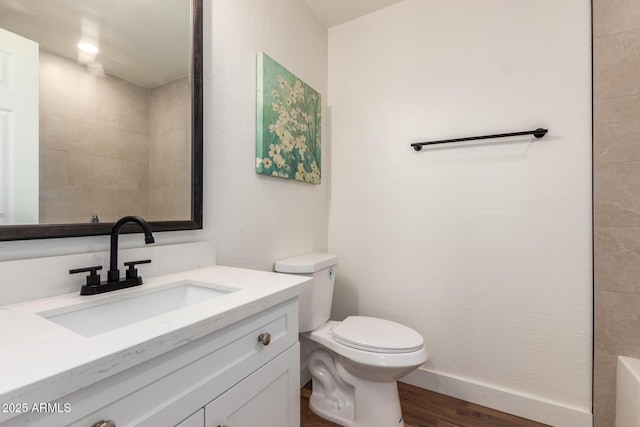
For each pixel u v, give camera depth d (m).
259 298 0.77
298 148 1.70
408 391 1.72
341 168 2.03
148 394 0.53
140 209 0.99
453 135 1.68
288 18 1.69
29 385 0.38
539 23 1.49
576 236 1.41
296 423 0.94
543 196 1.48
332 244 2.06
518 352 1.53
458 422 1.46
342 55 2.04
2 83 0.72
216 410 0.66
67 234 0.81
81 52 0.86
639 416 1.10
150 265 0.99
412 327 1.79
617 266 1.32
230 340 0.70
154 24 1.04
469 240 1.64
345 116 2.02
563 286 1.44
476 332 1.63
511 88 1.54
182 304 0.97
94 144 0.89
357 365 1.32
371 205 1.93
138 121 0.99
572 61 1.42
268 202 1.52
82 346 0.49
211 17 1.23
